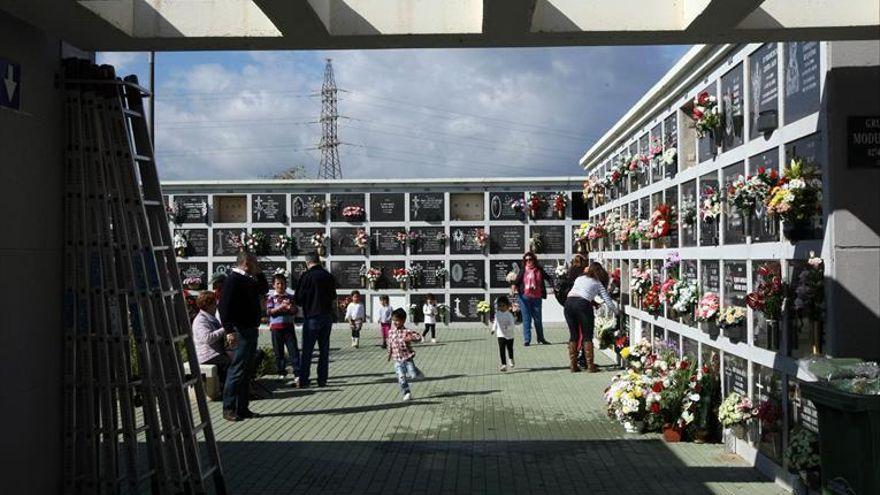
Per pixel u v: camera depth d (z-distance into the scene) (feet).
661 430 23.31
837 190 15.75
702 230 24.25
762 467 18.95
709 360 23.35
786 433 17.65
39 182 15.42
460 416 26.18
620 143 39.63
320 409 27.71
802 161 16.98
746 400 19.57
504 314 36.83
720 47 21.71
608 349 40.60
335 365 39.93
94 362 16.22
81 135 16.21
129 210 16.29
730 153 21.57
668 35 15.01
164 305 16.28
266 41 15.33
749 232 19.98
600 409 27.04
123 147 16.33
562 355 41.88
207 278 59.72
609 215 41.50
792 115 17.47
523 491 17.75
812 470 15.88
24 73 14.94
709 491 17.49
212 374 29.55
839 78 15.78
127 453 15.99
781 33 14.83
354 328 47.96
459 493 17.65
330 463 20.30
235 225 59.88
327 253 59.57
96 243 16.19
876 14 14.48
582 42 15.48
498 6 13.32
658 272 30.66
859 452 13.78
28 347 14.99
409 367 29.30
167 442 16.20
